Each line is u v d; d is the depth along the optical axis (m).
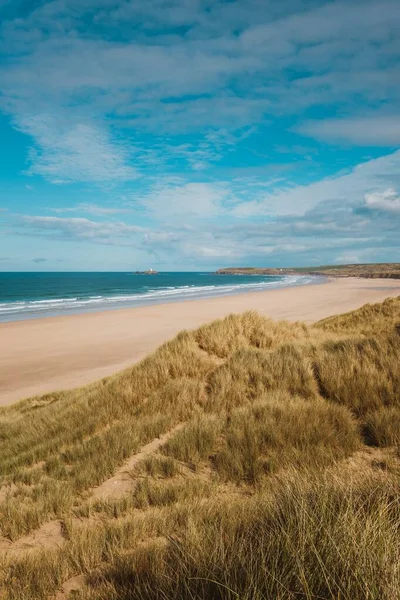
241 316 12.16
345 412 6.36
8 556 3.86
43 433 8.29
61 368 19.27
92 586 2.98
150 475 5.46
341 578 1.80
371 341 8.91
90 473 5.57
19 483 5.98
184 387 8.02
